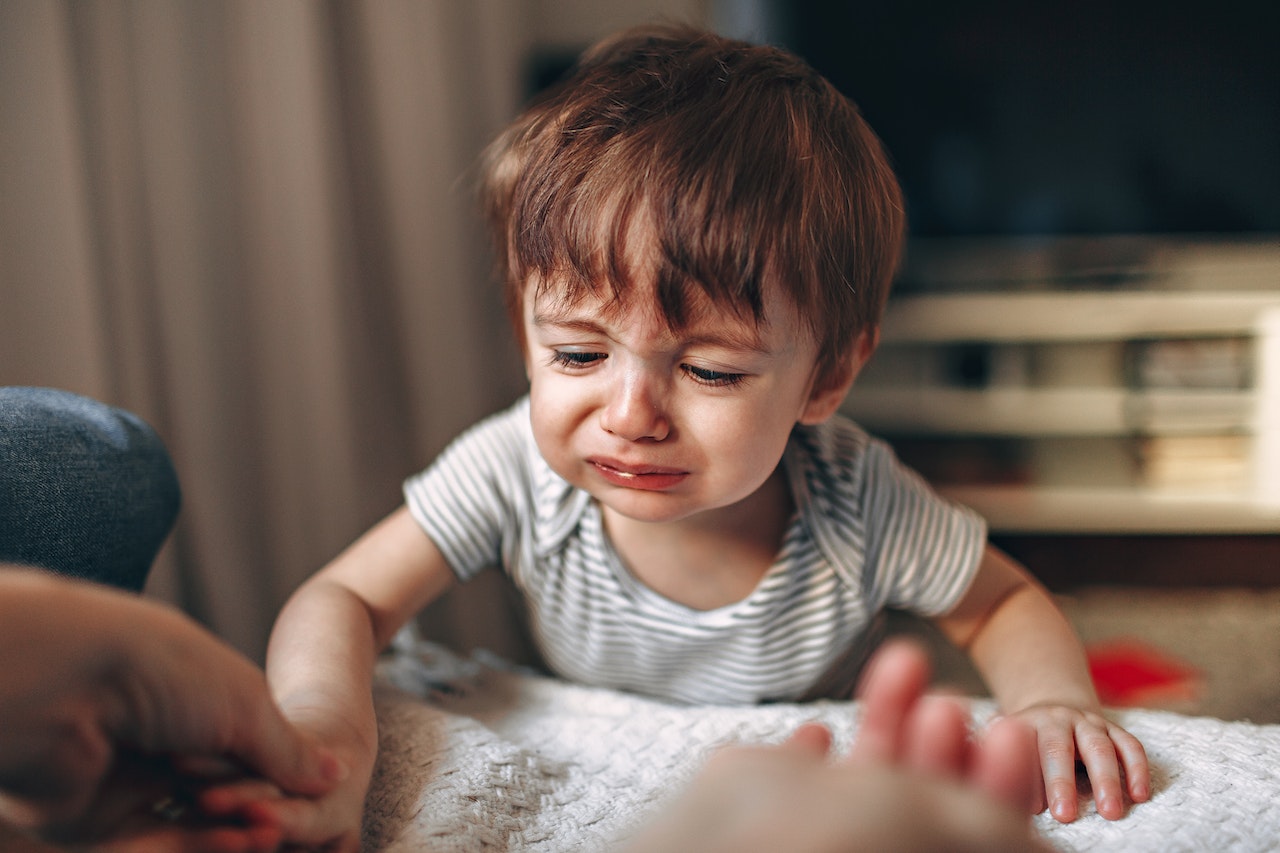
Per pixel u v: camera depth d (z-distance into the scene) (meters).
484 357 2.06
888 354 2.11
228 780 0.39
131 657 0.33
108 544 0.58
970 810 0.28
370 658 0.67
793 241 0.63
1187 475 2.00
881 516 0.80
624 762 0.59
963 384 2.11
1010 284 2.06
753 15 2.02
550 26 2.33
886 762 0.31
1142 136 2.01
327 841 0.44
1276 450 1.98
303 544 1.81
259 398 1.75
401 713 0.62
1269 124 1.99
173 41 1.62
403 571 0.77
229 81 1.70
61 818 0.34
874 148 0.77
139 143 1.59
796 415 0.67
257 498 1.75
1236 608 1.68
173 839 0.37
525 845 0.49
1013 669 0.73
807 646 0.80
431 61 1.98
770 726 0.63
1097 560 1.90
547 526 0.79
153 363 1.62
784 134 0.67
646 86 0.70
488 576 1.91
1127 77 2.00
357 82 1.92
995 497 1.96
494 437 0.83
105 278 1.53
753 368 0.61
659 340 0.60
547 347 0.63
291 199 1.76
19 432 0.56
